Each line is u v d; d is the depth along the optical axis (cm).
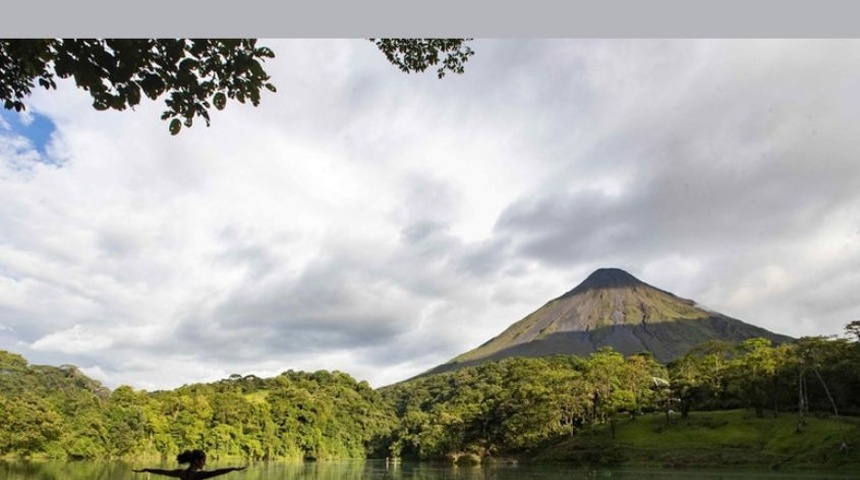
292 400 13650
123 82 688
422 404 19775
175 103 731
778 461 6506
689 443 7538
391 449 12825
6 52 664
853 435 6488
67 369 11225
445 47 1037
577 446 8394
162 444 9200
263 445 11806
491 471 7500
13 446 6762
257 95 761
